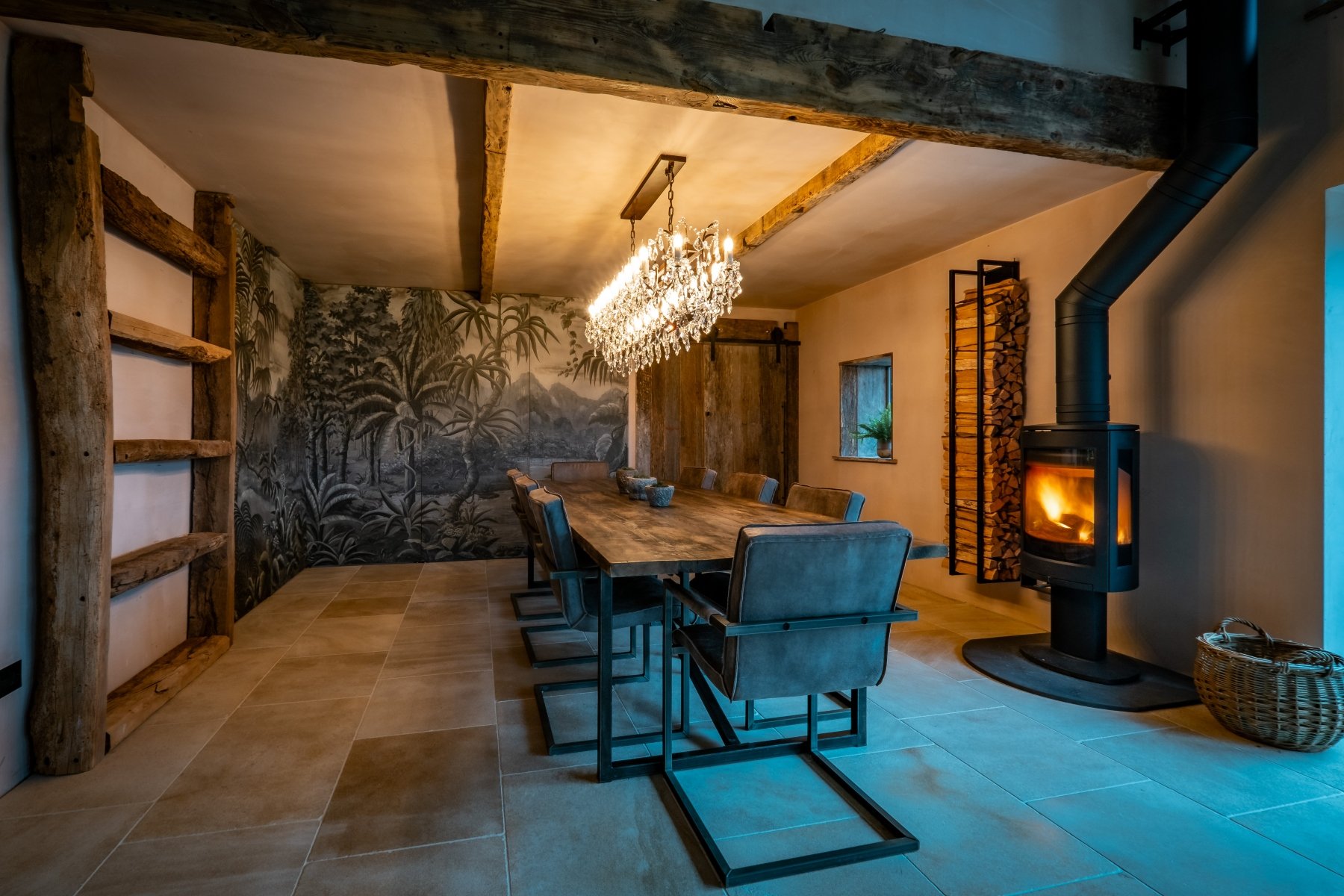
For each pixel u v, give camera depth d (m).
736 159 3.09
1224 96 2.44
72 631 2.13
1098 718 2.55
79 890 1.56
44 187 2.13
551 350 6.05
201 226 3.45
